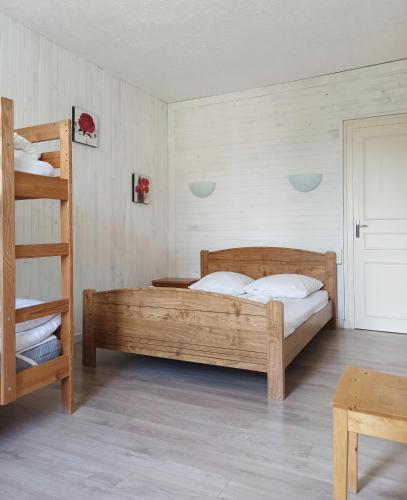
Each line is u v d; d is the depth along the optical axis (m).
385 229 3.98
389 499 1.46
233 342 2.50
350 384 1.52
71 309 2.18
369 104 3.99
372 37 3.38
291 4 2.87
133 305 2.83
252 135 4.57
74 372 2.88
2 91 2.94
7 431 1.99
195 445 1.84
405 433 1.23
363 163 4.05
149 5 2.86
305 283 3.76
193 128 4.89
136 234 4.45
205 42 3.42
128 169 4.32
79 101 3.65
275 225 4.46
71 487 1.54
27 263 3.14
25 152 2.08
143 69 3.97
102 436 1.93
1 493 1.51
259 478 1.59
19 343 1.93
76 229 3.64
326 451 1.79
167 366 3.03
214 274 4.11
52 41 3.36
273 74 4.14
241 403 2.32
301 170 4.32
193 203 4.92
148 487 1.53
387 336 3.82
